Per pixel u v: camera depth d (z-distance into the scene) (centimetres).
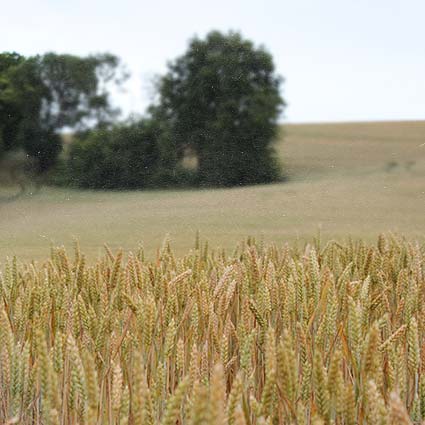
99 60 1727
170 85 1675
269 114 1642
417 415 138
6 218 1041
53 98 1712
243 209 973
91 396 105
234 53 1697
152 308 166
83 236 796
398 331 153
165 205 1092
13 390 147
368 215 845
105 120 1673
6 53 1789
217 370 83
